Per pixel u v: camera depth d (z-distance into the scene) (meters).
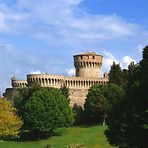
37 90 178.38
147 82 71.31
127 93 76.44
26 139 153.75
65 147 124.88
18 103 183.88
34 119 153.25
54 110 155.25
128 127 71.94
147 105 70.62
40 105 154.62
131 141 71.19
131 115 71.31
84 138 145.62
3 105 143.75
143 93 71.25
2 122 140.25
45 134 157.25
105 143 134.12
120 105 78.00
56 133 160.00
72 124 177.25
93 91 176.88
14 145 143.62
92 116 178.00
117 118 77.75
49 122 154.00
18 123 144.88
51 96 157.00
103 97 173.38
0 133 141.50
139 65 77.00
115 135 77.25
